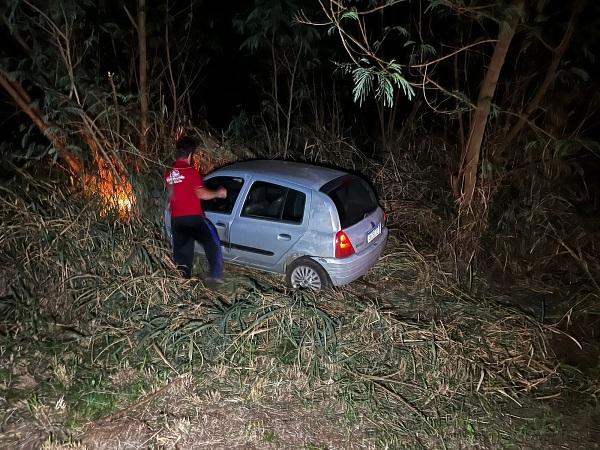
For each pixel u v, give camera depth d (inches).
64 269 243.3
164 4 335.9
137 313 230.5
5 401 193.6
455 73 323.0
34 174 303.3
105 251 255.8
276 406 197.3
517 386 212.1
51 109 276.2
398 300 262.1
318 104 389.4
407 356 216.4
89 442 178.7
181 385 204.1
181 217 250.4
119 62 357.7
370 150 391.2
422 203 327.9
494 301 265.1
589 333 249.8
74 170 294.5
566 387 212.7
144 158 288.0
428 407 199.8
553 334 247.6
